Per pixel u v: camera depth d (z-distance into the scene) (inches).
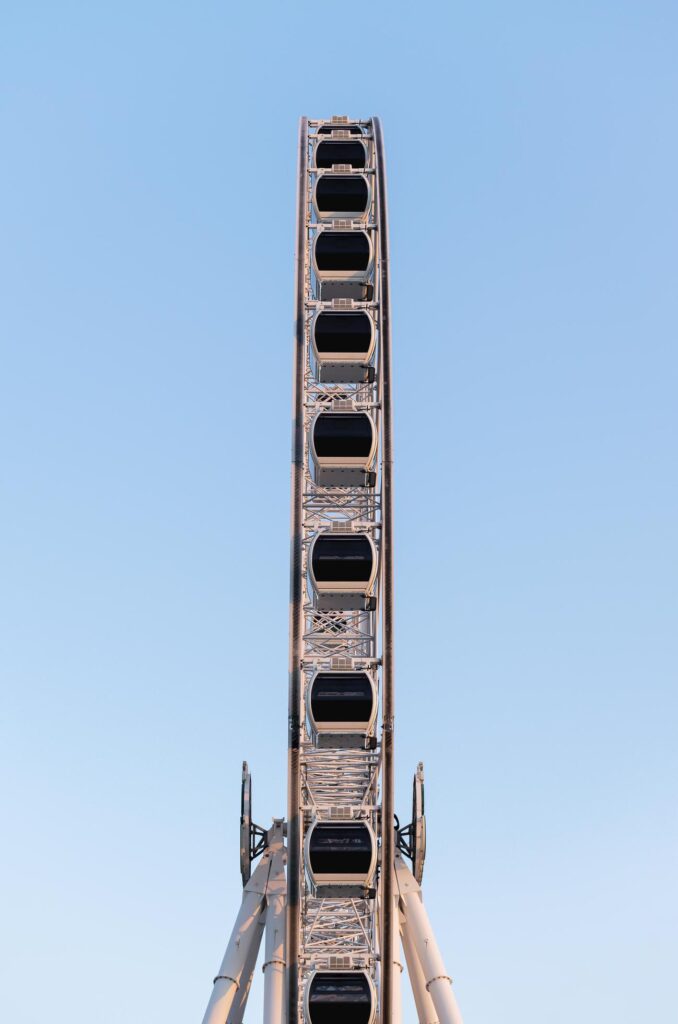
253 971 2058.3
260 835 2207.2
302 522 1909.4
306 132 2235.5
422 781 2191.2
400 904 2110.0
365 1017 1817.2
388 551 1905.8
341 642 2057.1
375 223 2237.9
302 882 1924.2
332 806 1915.6
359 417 2089.1
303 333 2011.6
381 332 2034.9
